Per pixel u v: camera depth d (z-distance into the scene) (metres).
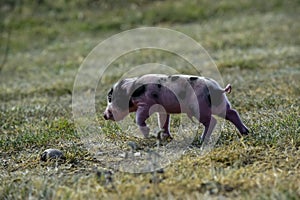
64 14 62.38
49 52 50.50
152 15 61.62
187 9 62.59
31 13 62.34
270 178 16.05
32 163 19.62
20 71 43.97
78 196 15.11
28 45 54.03
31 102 31.97
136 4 65.06
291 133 20.36
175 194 15.02
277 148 19.19
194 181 15.81
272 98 27.59
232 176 16.14
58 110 28.72
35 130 24.12
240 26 55.19
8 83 39.56
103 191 15.49
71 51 50.19
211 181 15.78
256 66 38.84
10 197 15.84
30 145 22.08
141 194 14.86
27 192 15.98
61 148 21.23
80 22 60.44
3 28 58.78
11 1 64.25
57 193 15.42
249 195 14.79
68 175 17.94
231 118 20.25
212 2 64.38
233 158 18.12
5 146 21.98
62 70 43.09
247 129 20.36
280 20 56.69
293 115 23.00
